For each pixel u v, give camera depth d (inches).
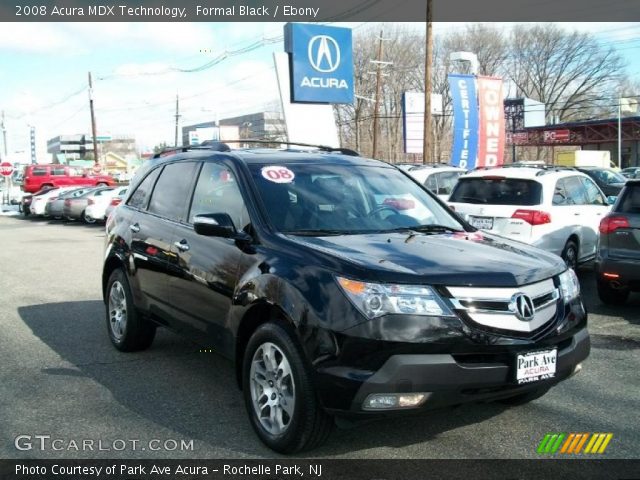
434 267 140.9
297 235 164.6
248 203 176.2
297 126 919.7
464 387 133.4
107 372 212.8
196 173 206.1
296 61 892.6
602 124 2331.4
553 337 145.6
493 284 139.1
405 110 1376.7
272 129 2930.6
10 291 373.4
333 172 196.7
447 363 131.6
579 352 152.6
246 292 158.9
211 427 165.9
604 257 294.4
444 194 543.5
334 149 229.9
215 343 176.2
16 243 674.8
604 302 311.4
